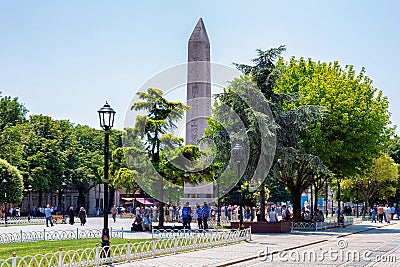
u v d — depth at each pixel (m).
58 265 16.86
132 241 29.08
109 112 20.77
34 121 82.00
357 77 51.62
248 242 29.97
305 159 42.25
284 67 45.38
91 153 85.44
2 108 84.00
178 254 23.34
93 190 97.75
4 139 68.94
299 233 38.66
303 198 91.88
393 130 56.50
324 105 46.66
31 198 87.06
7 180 59.44
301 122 42.31
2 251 24.28
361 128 47.34
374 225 53.19
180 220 51.25
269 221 41.31
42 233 32.78
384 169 73.44
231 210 56.44
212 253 23.83
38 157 75.62
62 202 86.38
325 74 50.12
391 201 94.62
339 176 49.41
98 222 60.44
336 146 45.91
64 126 85.56
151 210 51.62
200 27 44.50
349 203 105.06
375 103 53.47
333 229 44.41
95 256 19.02
